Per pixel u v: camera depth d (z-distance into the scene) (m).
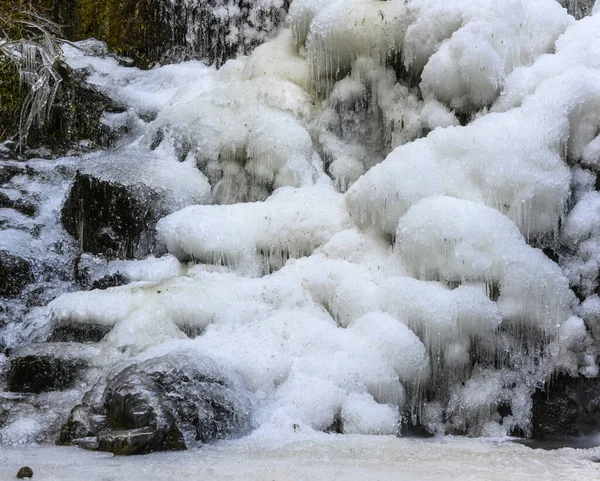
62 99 10.05
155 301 7.15
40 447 5.57
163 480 4.46
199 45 10.48
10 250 8.05
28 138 9.98
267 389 6.24
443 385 6.71
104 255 8.23
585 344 6.73
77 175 8.52
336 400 6.18
